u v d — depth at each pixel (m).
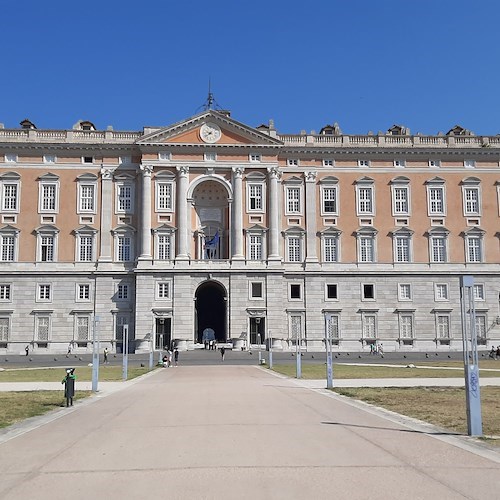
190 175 91.62
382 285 92.12
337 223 93.00
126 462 14.53
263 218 91.81
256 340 89.00
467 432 18.64
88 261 90.19
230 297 88.88
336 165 93.94
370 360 74.88
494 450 15.92
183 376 48.50
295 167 93.50
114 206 91.19
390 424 20.70
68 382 27.30
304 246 92.38
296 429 19.48
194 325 89.25
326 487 12.03
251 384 39.06
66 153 91.44
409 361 72.12
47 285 89.31
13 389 36.62
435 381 40.94
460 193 94.31
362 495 11.45
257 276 89.62
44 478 12.99
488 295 92.38
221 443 16.92
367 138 94.56
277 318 88.81
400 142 94.69
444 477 12.85
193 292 88.69
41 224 90.12
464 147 94.06
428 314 91.94
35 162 91.19
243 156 92.38
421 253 93.06
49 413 24.67
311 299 91.31
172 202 90.62
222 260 89.69
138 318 87.31
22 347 88.00
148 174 90.31
